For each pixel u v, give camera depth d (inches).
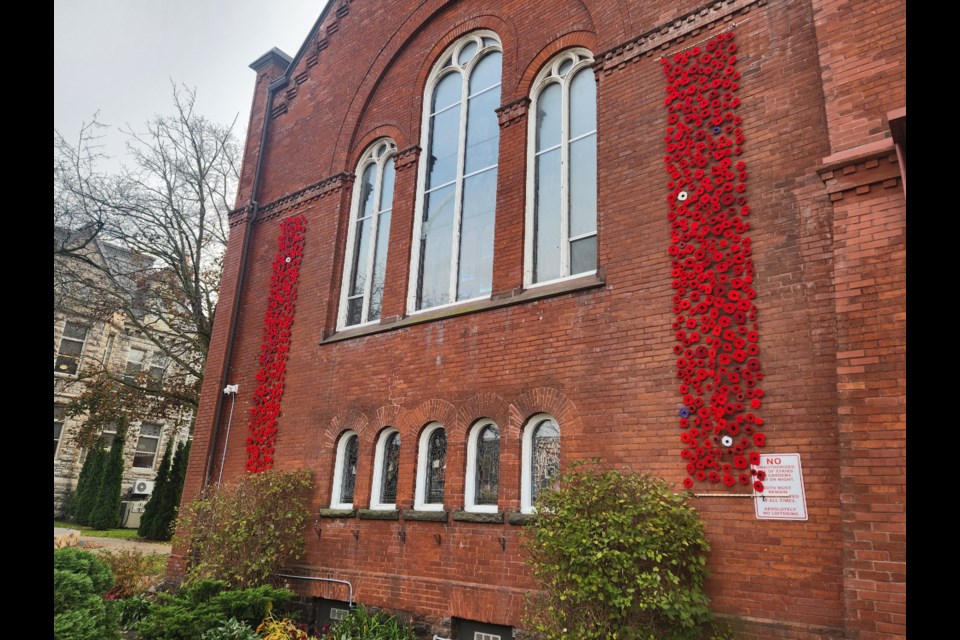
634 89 368.2
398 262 468.1
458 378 394.0
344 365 470.3
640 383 317.7
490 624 339.6
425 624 355.6
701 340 305.1
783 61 317.1
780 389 277.7
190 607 364.2
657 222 336.2
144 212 909.8
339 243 524.1
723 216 314.2
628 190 353.1
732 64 333.1
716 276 308.3
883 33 267.9
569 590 267.4
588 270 372.5
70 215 870.4
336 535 426.0
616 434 318.3
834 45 278.7
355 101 553.6
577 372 342.0
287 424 494.6
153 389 930.1
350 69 570.6
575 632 267.6
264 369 529.7
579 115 406.3
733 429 284.4
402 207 482.3
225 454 528.7
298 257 546.9
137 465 1402.6
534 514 320.2
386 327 446.9
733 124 324.5
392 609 374.9
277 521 442.0
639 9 380.2
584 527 272.5
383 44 546.6
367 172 543.8
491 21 467.8
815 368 272.1
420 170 487.5
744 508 273.0
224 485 482.9
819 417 266.1
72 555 328.8
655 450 303.7
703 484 285.4
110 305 919.7
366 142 536.1
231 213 621.3
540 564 292.5
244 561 420.2
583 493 285.9
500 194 417.4
